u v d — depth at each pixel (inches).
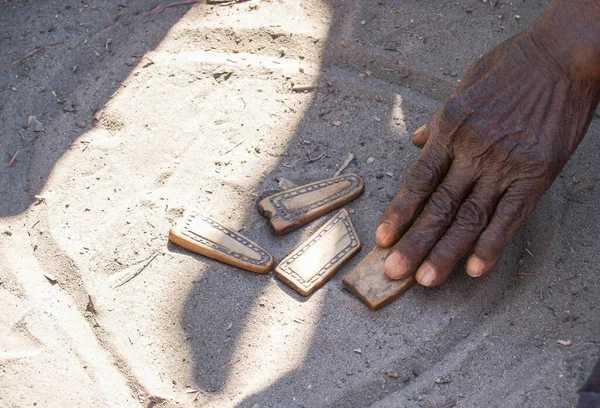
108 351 38.0
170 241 40.2
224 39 45.7
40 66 44.9
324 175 42.0
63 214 40.8
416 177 38.8
